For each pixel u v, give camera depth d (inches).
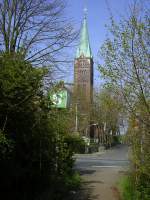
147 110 501.0
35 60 913.5
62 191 700.0
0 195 494.0
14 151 499.8
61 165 800.9
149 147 512.7
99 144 3137.3
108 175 1089.4
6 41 928.9
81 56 1449.3
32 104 526.9
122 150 3009.4
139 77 500.1
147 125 509.0
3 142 422.6
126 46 501.7
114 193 763.4
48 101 593.3
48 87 596.7
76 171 1071.6
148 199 563.2
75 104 2114.9
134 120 516.4
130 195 631.8
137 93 503.2
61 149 803.4
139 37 500.1
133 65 501.7
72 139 994.1
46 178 650.2
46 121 617.3
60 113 830.5
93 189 818.2
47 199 595.8
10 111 458.6
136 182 588.1
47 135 622.8
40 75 504.1
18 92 461.4
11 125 478.3
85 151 2358.5
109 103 522.9
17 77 459.8
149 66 500.4
